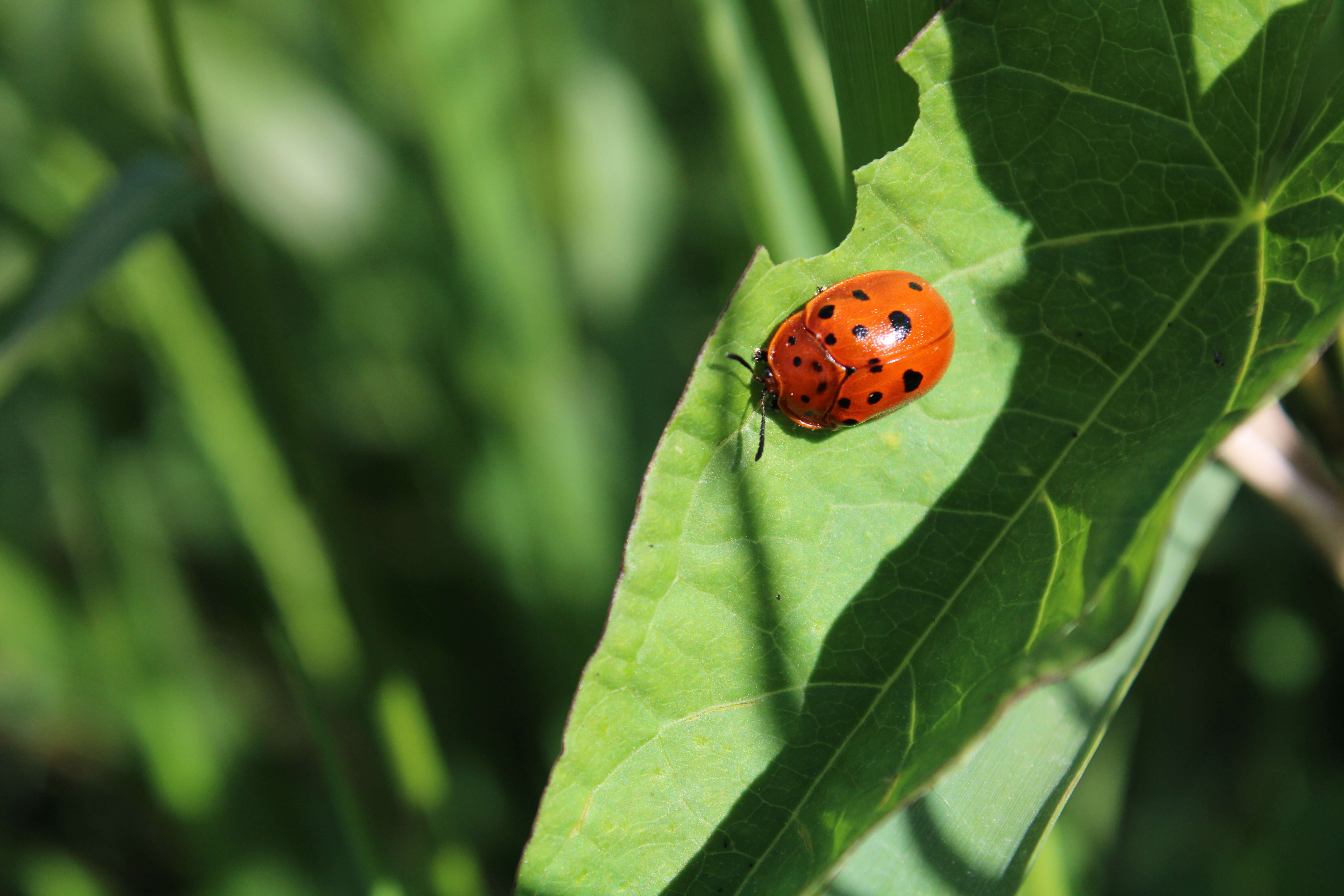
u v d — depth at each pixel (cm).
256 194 33
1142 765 27
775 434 18
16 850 27
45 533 32
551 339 30
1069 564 18
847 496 18
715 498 18
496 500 30
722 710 18
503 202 29
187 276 23
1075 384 18
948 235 18
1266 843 23
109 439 31
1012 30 18
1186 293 18
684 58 35
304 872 26
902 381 18
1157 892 24
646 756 18
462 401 30
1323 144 18
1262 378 17
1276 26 18
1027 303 18
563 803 18
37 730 29
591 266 33
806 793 18
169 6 20
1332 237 18
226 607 33
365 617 22
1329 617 26
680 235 34
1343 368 19
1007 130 18
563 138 32
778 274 18
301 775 29
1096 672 19
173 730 26
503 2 29
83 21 29
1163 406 18
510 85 29
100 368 32
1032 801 18
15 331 20
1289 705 26
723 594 18
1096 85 18
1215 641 27
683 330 32
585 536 29
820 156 20
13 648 27
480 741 29
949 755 17
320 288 33
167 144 33
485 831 28
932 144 18
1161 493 17
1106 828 25
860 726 18
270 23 34
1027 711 19
